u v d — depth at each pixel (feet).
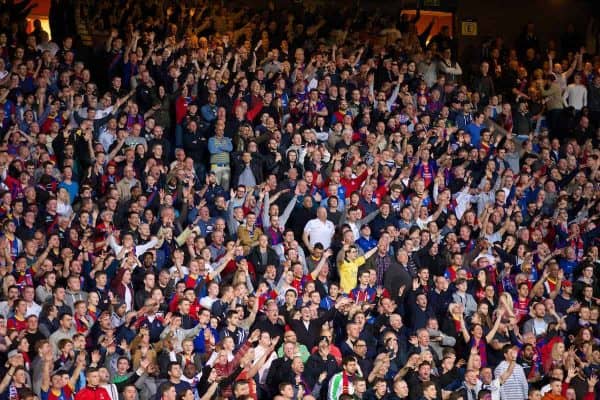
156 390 84.02
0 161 103.71
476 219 115.44
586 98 146.20
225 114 120.57
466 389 91.40
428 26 162.91
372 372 89.30
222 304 93.76
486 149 127.85
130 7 145.69
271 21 153.07
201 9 149.79
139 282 96.02
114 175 109.60
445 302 101.71
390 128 124.88
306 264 103.96
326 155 118.62
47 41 134.41
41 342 80.74
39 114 114.52
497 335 99.66
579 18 177.68
